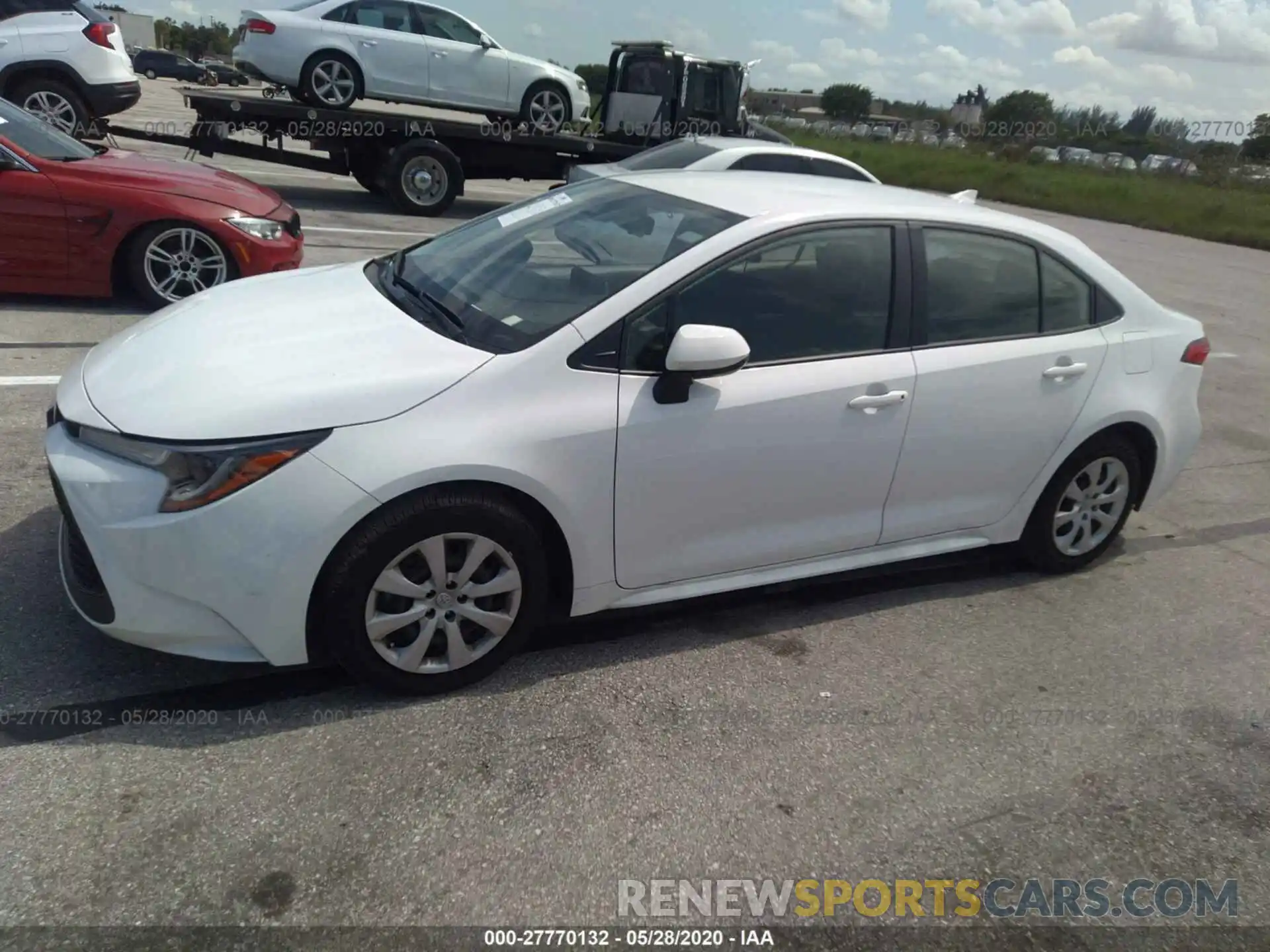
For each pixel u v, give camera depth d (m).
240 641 2.81
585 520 3.11
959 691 3.43
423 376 2.89
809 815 2.76
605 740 2.97
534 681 3.22
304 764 2.72
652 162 10.17
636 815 2.68
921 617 3.93
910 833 2.74
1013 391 3.82
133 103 11.80
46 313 6.45
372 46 11.98
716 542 3.40
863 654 3.61
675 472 3.19
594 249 3.50
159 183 6.59
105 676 2.99
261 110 11.43
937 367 3.63
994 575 4.38
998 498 4.01
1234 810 2.98
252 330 3.20
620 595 3.32
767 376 3.32
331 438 2.73
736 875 2.52
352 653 2.88
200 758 2.71
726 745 3.01
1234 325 11.03
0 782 2.54
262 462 2.67
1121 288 4.20
